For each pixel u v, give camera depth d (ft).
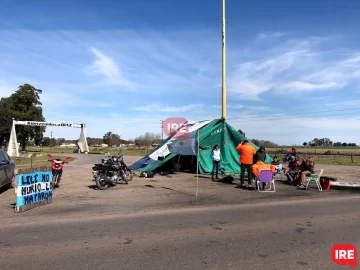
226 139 58.08
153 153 59.82
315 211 26.89
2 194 36.99
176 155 61.00
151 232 20.65
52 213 26.53
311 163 41.68
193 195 35.35
